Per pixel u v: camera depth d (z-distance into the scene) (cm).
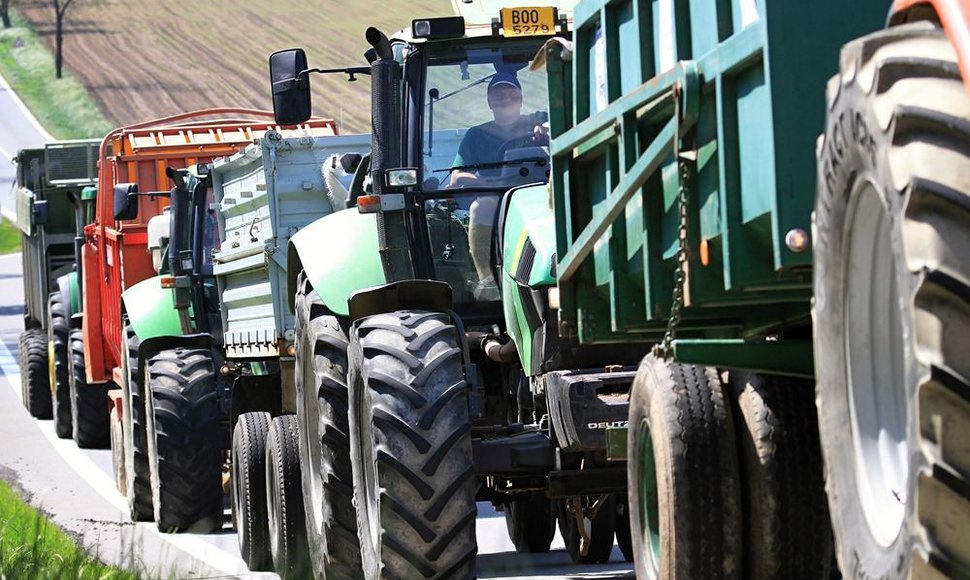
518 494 1959
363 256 1950
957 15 714
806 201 962
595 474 1759
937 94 734
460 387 1686
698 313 1240
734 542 1247
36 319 5441
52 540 2083
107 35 19912
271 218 2508
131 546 1869
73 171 5291
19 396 5834
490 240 1938
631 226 1294
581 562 2192
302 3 19912
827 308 905
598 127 1306
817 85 962
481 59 1975
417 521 1644
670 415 1262
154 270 3588
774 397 1241
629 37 1284
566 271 1416
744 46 1004
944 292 712
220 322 3048
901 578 795
